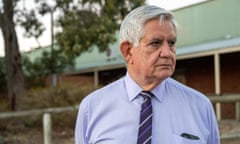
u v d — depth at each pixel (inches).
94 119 68.0
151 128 64.1
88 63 723.4
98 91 70.2
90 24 403.5
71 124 335.6
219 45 449.7
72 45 402.0
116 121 65.9
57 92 376.5
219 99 242.7
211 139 69.1
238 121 334.6
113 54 644.1
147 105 65.4
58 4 426.6
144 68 63.4
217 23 526.6
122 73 626.2
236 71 477.1
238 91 474.0
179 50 521.7
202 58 506.0
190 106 67.1
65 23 410.9
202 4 544.4
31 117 342.3
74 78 733.3
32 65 579.2
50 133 234.1
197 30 556.7
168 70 62.9
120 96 67.6
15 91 393.4
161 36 62.0
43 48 691.4
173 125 64.8
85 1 411.5
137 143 63.7
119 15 405.1
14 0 421.1
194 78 553.0
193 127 65.4
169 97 66.8
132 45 65.1
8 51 400.2
